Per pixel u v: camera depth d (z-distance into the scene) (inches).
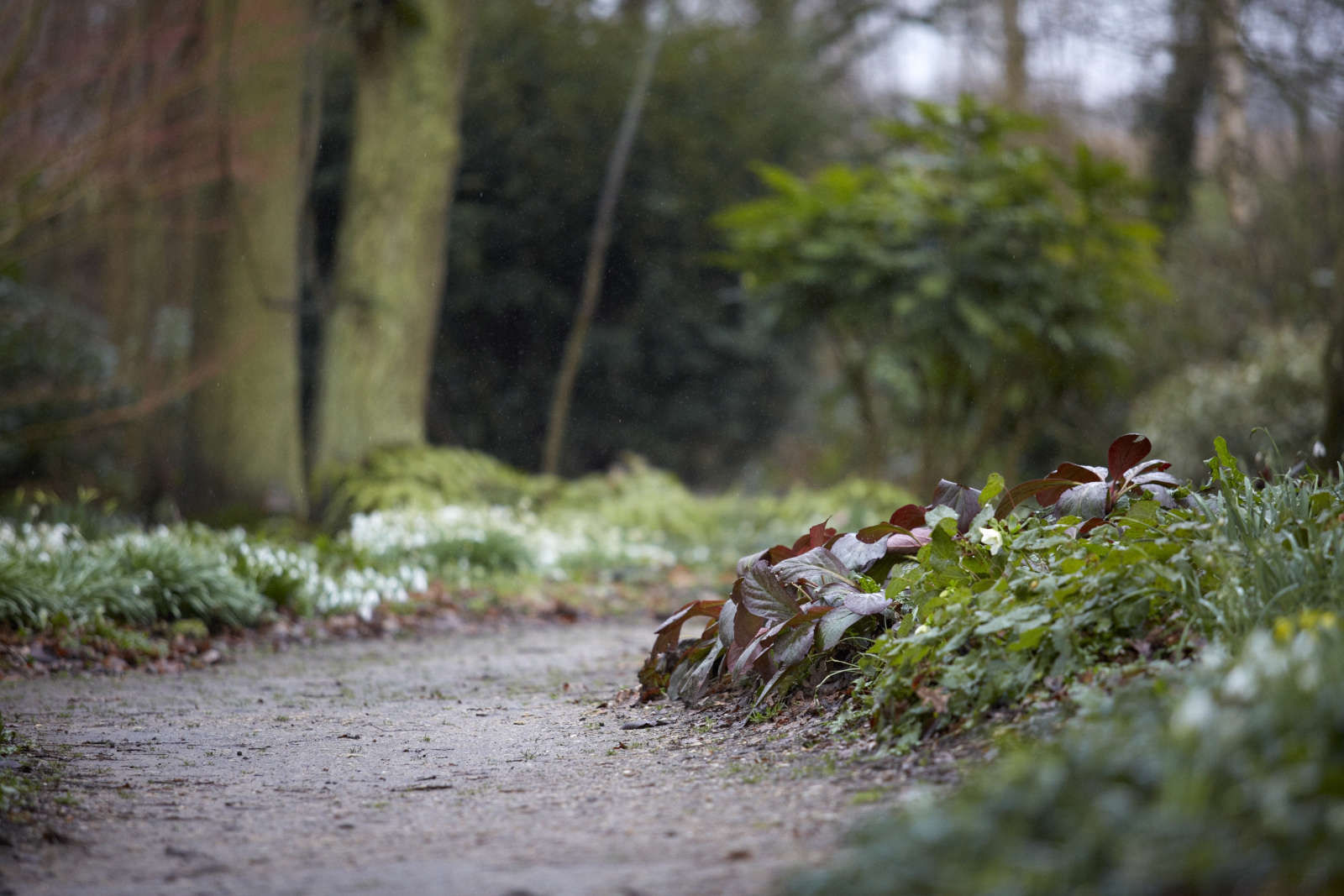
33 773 180.7
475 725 225.3
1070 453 722.8
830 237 568.7
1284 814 85.0
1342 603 141.8
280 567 384.5
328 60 840.9
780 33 1144.2
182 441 636.1
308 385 852.0
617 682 273.7
